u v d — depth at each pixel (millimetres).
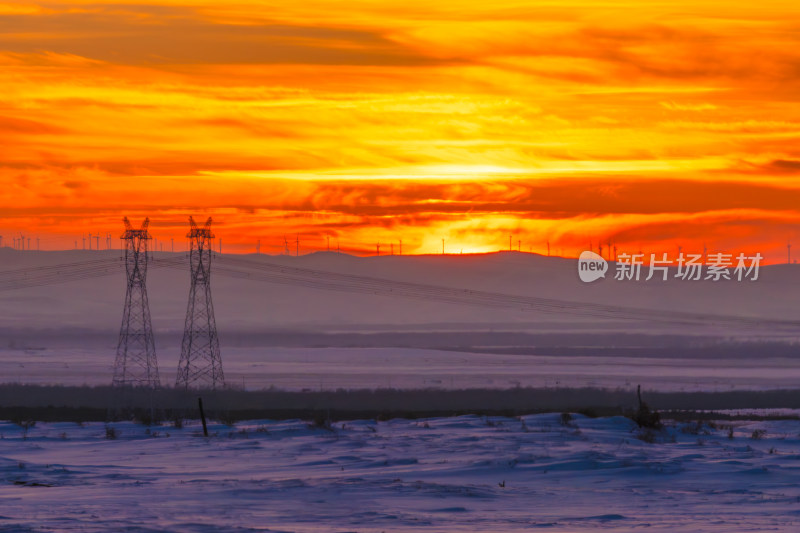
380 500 24266
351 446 37781
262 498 24188
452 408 86500
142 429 45531
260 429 43875
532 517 22078
